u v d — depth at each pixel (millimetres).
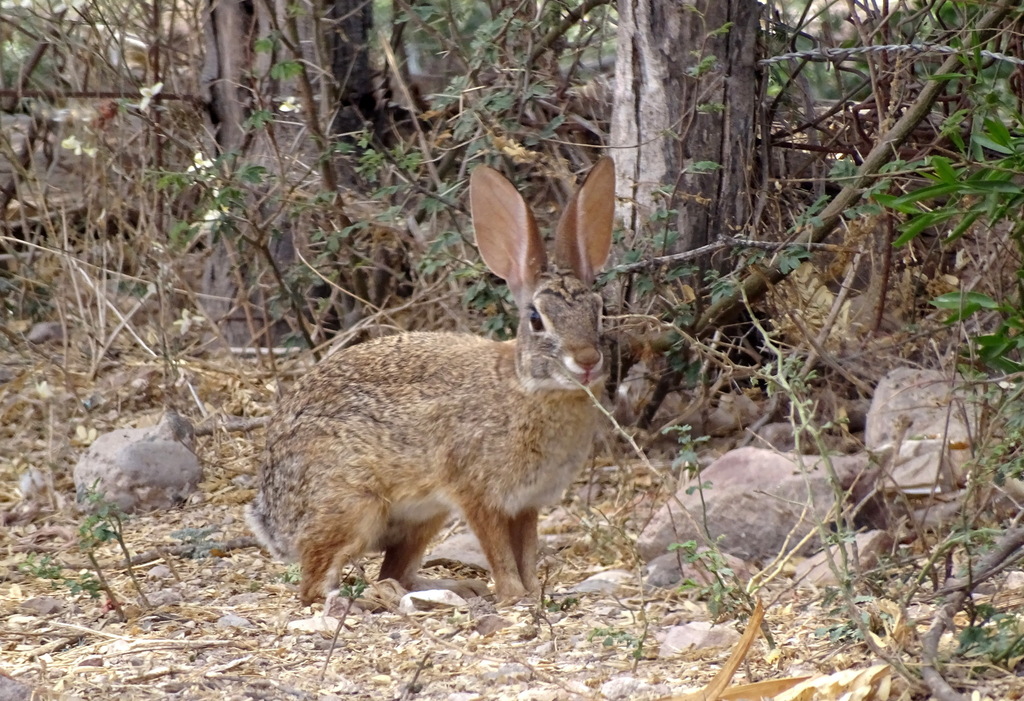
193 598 9156
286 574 9578
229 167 13617
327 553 9148
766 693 6320
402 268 13789
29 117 15438
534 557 9422
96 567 8625
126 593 9234
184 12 15812
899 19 11766
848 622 7145
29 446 13203
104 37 15133
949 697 5867
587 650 7484
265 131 13250
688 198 11266
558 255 9484
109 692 6809
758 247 11062
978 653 6453
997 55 9008
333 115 13156
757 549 9531
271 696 6707
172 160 14625
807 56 11633
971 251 10625
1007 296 9438
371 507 9180
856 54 11461
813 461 9797
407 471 9203
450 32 13250
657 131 11750
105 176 14383
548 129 11555
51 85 15102
